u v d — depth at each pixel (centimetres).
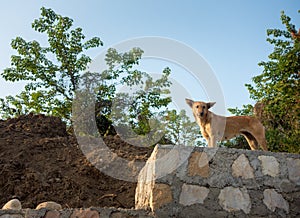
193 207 234
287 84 549
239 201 242
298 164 260
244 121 346
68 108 878
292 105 554
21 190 328
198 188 239
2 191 329
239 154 253
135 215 226
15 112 927
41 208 217
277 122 600
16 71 918
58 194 327
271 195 249
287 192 252
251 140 359
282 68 549
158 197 231
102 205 317
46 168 365
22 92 927
